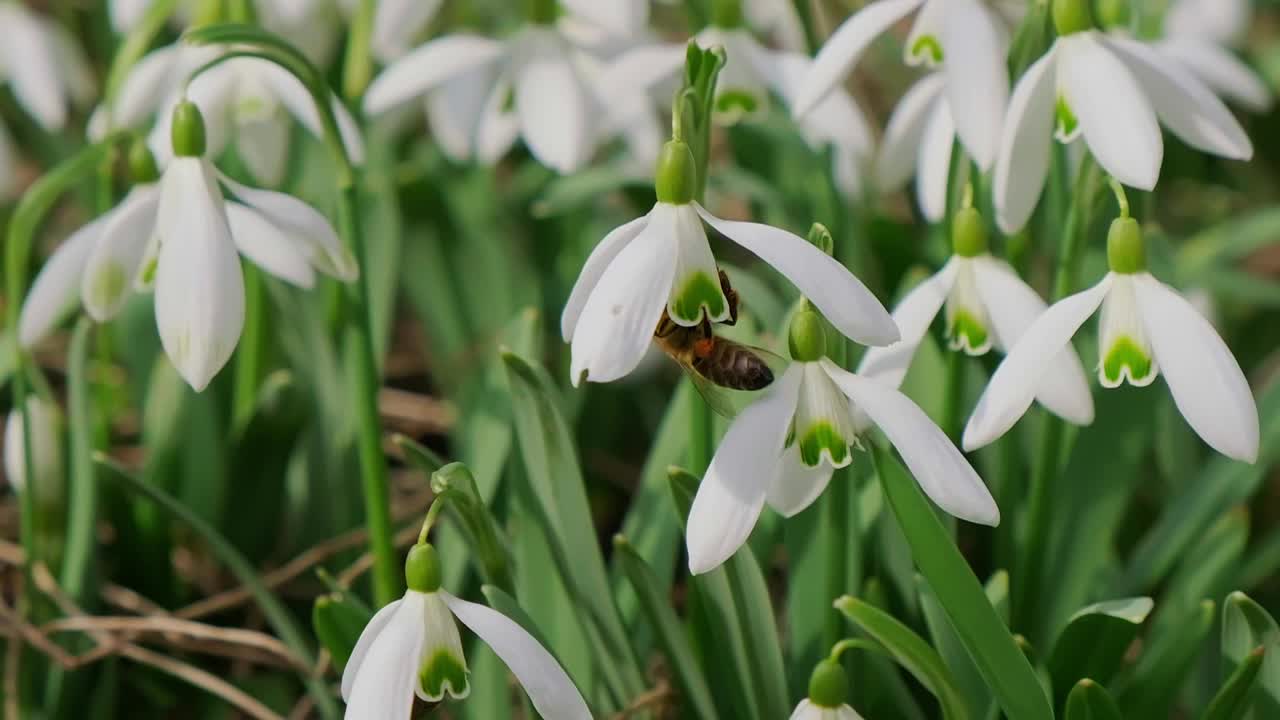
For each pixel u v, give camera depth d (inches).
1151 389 19.6
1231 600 18.2
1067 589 19.7
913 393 20.0
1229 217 30.0
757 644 18.6
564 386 24.1
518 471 19.1
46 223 30.5
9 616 20.5
